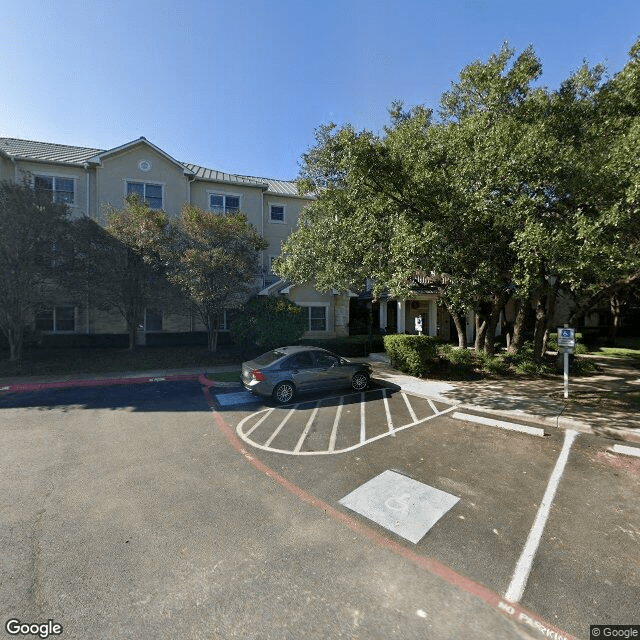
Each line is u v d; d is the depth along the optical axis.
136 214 14.25
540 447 5.96
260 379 8.66
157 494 4.45
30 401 9.16
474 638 2.46
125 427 7.09
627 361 15.68
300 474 5.01
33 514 3.99
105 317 18.75
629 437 6.24
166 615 2.65
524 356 13.36
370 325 17.84
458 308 8.77
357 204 9.56
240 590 2.89
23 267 12.42
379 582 2.98
